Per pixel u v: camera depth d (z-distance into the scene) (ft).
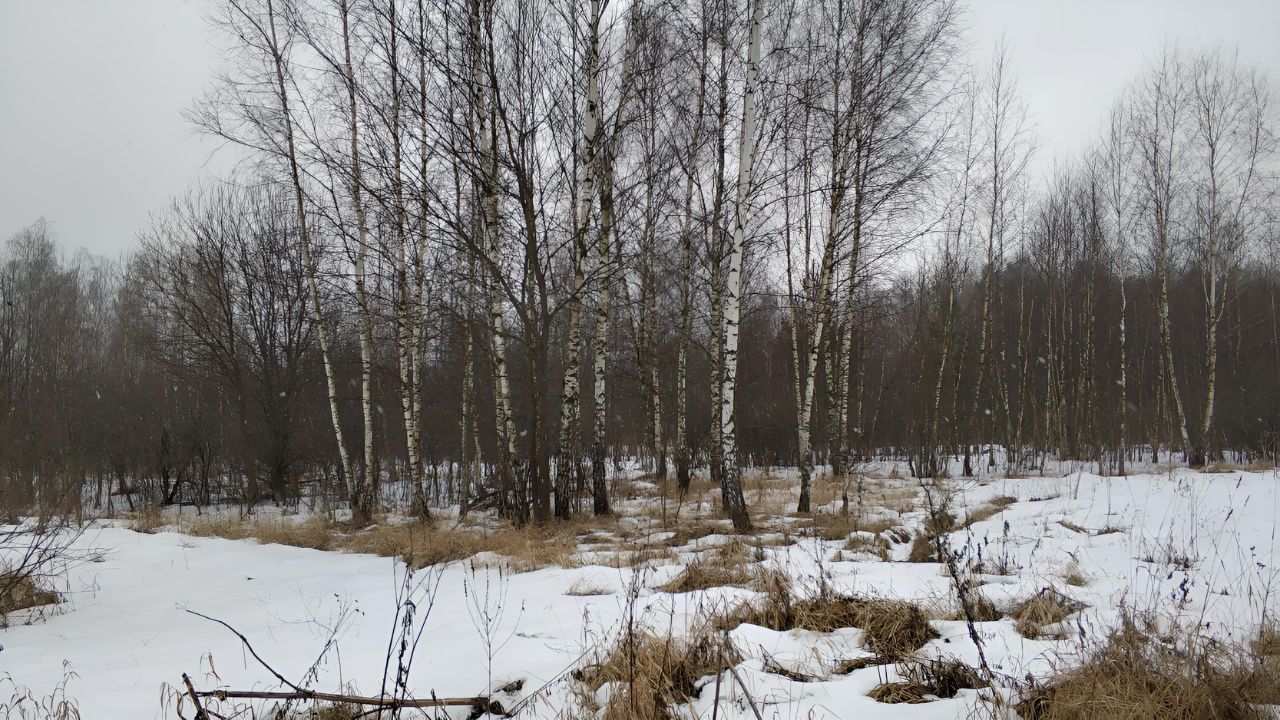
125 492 74.18
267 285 73.00
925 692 12.55
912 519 37.22
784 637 15.97
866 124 42.93
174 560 33.35
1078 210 87.92
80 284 142.51
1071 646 14.46
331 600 23.88
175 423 73.46
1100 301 95.61
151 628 20.01
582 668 14.49
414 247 50.26
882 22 41.63
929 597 18.74
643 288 60.44
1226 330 100.17
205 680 14.62
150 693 13.74
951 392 94.43
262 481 73.20
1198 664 12.10
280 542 39.81
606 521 41.22
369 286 57.47
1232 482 41.16
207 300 73.10
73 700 13.24
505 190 38.29
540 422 40.68
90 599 24.71
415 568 30.27
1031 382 102.32
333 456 75.15
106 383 75.41
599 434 44.88
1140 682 11.82
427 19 39.17
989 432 113.91
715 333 59.00
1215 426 85.15
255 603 23.71
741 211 37.29
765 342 91.76
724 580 22.61
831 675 13.78
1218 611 16.46
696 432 78.28
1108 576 20.86
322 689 13.97
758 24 37.27
